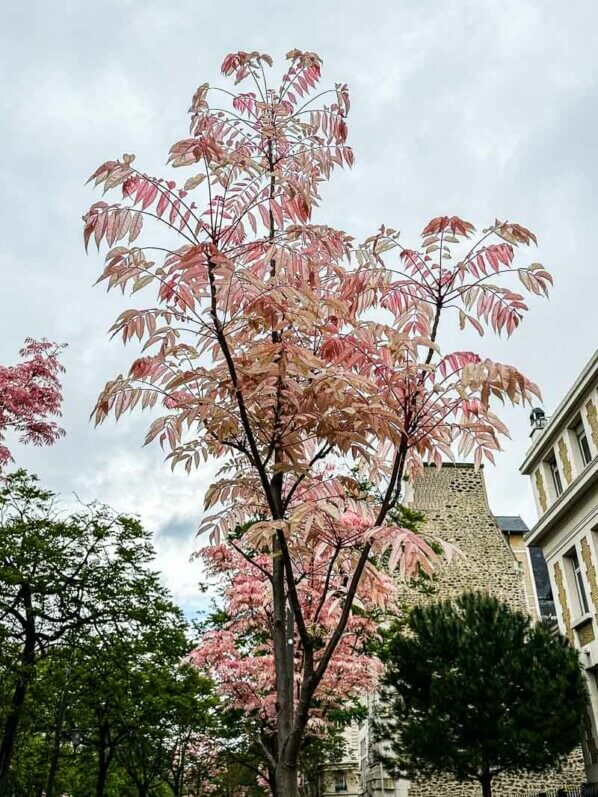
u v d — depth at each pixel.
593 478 17.58
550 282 4.08
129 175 3.63
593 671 18.14
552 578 20.75
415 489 28.39
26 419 13.02
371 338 4.07
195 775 29.23
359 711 18.83
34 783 26.17
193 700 22.23
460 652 16.69
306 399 3.92
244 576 11.64
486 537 27.55
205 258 3.53
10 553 18.00
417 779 22.73
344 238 4.25
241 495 4.84
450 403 4.07
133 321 3.86
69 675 18.91
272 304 3.59
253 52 4.65
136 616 19.27
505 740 15.91
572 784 22.75
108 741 25.33
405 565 3.45
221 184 3.98
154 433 4.42
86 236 3.64
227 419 3.99
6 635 17.36
